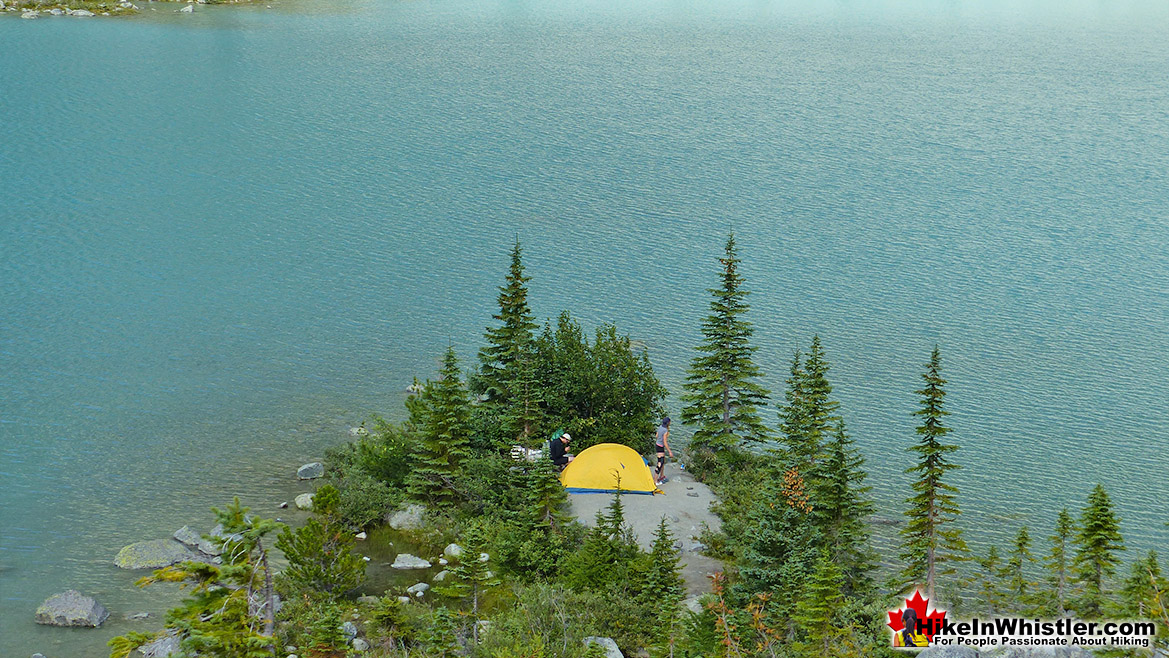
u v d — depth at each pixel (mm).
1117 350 71625
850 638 29422
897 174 122750
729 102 163375
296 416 57188
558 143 132250
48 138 122438
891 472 53562
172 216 96562
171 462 50875
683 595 36031
